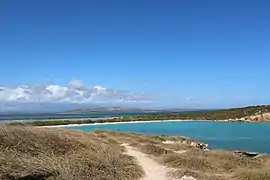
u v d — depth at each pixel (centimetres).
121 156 2333
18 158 1524
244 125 11944
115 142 3572
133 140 4000
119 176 1731
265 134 8762
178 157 2425
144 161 2430
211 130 10038
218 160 2541
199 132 9338
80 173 1586
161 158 2528
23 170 1405
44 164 1509
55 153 1903
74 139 2306
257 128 10656
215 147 5891
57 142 2064
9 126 2023
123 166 1962
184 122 13950
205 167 2277
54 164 1572
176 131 9775
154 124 12788
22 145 1778
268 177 1927
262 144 6556
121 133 4878
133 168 1995
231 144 6538
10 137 1805
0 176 1317
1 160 1436
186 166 2258
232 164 2445
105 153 2145
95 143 2572
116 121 14025
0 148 1644
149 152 2923
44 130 2192
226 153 2889
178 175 1947
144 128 10850
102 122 13050
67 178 1456
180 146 3788
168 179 1866
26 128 2059
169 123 13300
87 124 12038
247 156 3366
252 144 6562
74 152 1978
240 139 7556
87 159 1833
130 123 13150
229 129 10388
